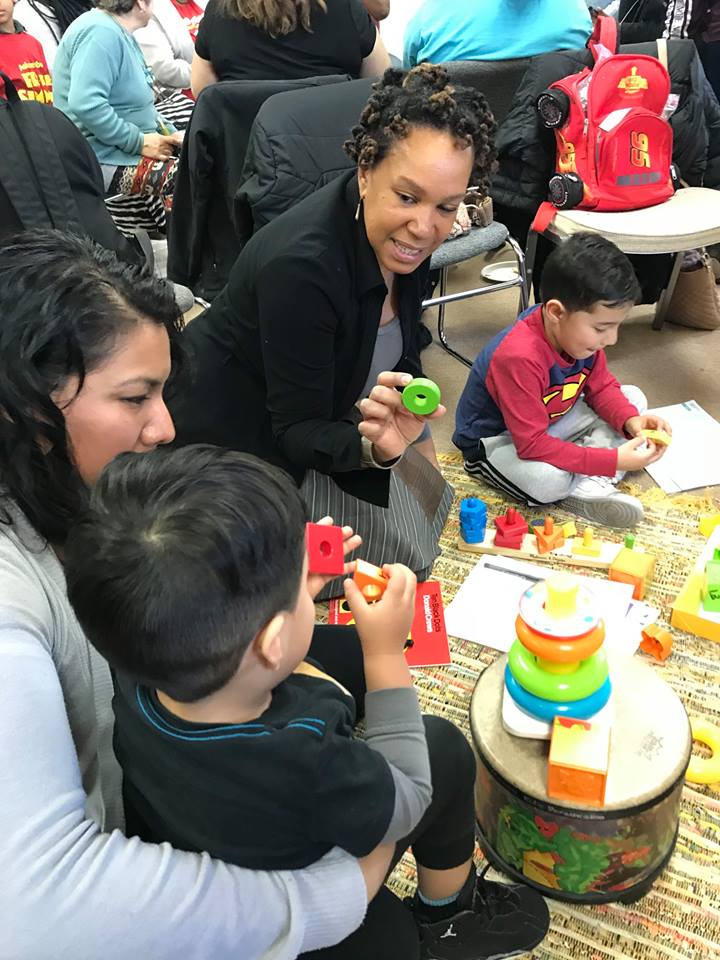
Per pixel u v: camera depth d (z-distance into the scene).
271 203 1.80
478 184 1.29
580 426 1.86
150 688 0.66
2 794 0.54
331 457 1.32
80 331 0.68
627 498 1.69
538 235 2.29
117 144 2.52
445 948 0.99
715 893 1.09
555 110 2.12
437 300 2.24
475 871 1.03
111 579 0.56
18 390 0.66
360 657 1.05
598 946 1.04
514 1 2.19
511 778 1.00
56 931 0.54
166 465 0.61
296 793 0.62
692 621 1.44
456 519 1.79
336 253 1.26
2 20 2.53
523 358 1.65
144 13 2.61
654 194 2.19
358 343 1.37
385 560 1.52
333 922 0.66
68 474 0.70
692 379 2.31
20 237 0.73
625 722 1.04
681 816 1.18
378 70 2.38
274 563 0.59
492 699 1.10
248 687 0.62
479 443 1.84
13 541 0.67
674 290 2.54
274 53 2.13
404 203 1.18
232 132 1.95
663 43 2.35
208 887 0.60
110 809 0.77
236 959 0.61
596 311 1.55
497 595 1.55
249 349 1.41
